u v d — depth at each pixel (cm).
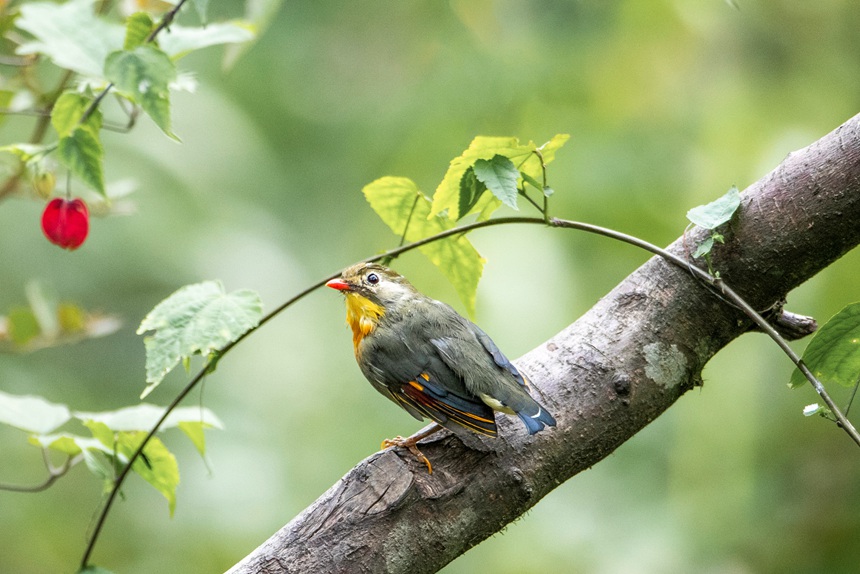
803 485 1065
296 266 1245
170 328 536
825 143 566
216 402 1171
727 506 1052
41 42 627
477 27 1165
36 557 1100
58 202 632
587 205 1094
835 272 1016
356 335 695
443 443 540
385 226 1145
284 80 1357
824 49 1123
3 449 1135
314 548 512
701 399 1028
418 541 519
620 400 554
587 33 1148
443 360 626
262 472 1106
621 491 1105
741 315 571
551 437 545
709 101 1128
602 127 1132
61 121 560
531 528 1077
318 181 1337
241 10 1232
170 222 1194
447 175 552
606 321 574
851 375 530
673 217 1087
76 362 1220
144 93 530
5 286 1183
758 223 564
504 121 1155
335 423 1156
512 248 1039
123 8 735
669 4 1125
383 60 1324
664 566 1038
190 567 1063
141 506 1126
